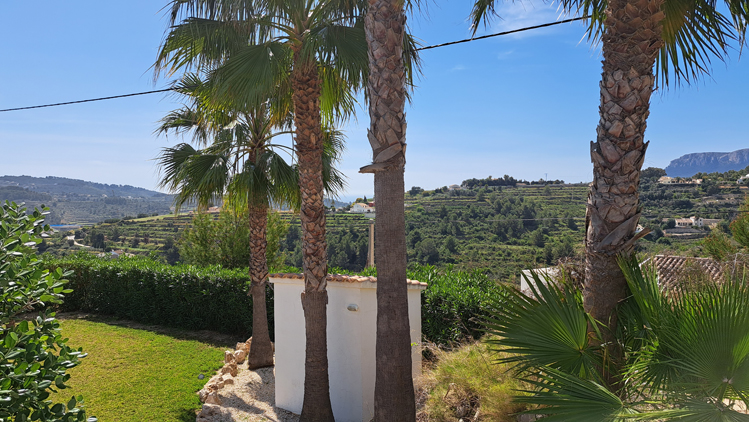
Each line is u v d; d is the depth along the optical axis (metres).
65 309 16.69
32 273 3.55
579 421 2.94
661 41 3.98
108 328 13.91
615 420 2.83
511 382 5.06
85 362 10.59
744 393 2.74
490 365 5.76
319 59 6.15
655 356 3.27
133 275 15.07
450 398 5.92
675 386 2.96
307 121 6.76
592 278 4.14
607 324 4.04
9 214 3.70
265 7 6.19
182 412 7.93
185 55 7.23
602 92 4.10
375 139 5.00
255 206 9.46
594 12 5.92
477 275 10.75
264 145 9.16
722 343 2.85
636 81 3.90
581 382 3.17
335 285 7.57
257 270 9.91
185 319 14.09
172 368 10.17
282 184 8.73
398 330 4.99
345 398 7.48
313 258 6.77
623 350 3.87
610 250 4.04
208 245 18.34
